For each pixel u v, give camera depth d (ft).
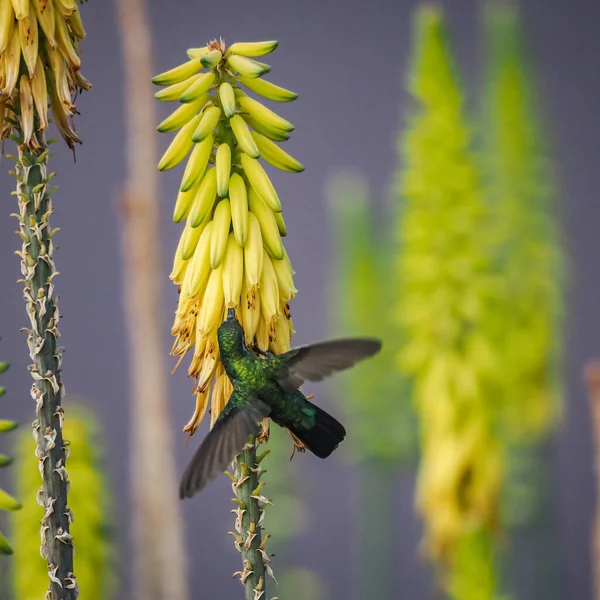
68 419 35.63
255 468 21.11
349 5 86.28
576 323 71.26
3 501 21.31
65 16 22.68
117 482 68.39
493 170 54.95
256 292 21.22
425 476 45.09
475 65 80.89
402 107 84.89
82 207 75.77
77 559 34.45
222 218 21.24
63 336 74.43
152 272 44.19
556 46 82.17
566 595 54.24
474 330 45.39
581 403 66.69
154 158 44.93
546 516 53.98
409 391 62.80
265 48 21.35
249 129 21.08
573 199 77.77
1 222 68.39
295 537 65.87
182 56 82.94
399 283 47.21
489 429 44.80
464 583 43.93
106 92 75.87
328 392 66.85
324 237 79.30
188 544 65.41
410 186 45.47
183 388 62.08
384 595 63.36
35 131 22.43
